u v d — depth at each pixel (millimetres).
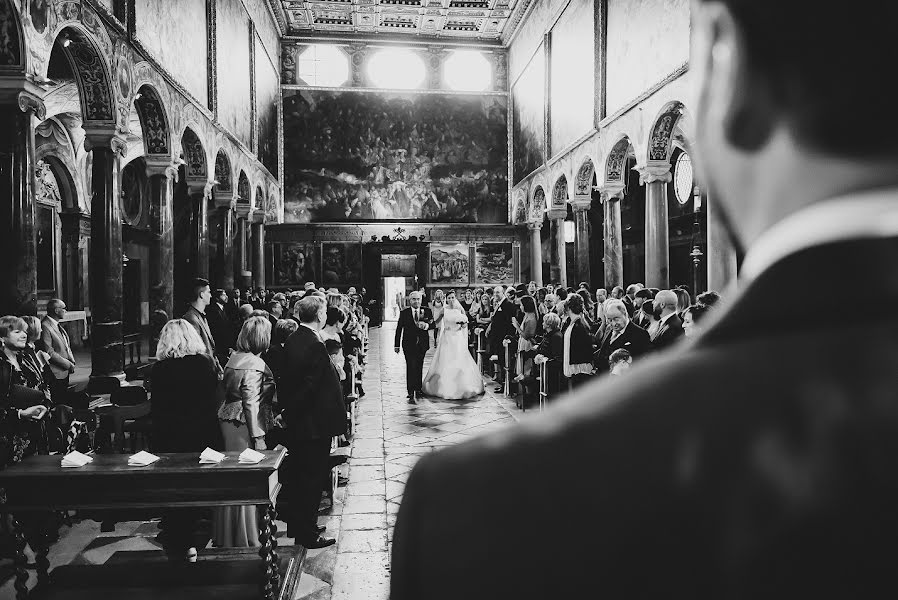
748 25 423
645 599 381
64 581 4438
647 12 17109
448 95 35031
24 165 8719
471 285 34188
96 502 4250
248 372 5207
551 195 27203
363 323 19031
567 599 394
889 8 371
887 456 344
